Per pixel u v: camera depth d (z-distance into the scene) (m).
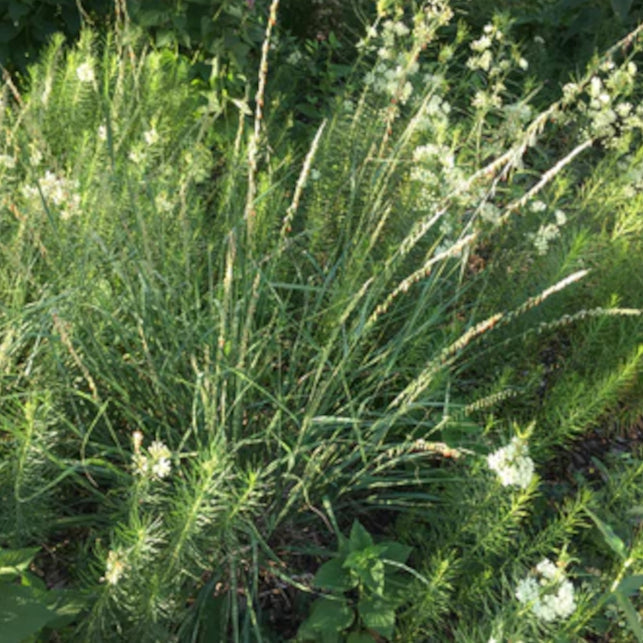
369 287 0.89
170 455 0.60
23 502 0.67
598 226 1.13
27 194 0.80
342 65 1.58
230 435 0.77
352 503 0.79
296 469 0.78
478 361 0.95
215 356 0.77
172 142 1.12
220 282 0.83
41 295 0.80
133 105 1.08
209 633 0.69
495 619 0.61
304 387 0.84
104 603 0.60
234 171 0.93
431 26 1.08
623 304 0.97
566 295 0.93
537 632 0.61
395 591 0.69
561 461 0.92
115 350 0.79
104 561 0.61
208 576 0.73
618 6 1.65
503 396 0.77
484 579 0.69
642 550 0.60
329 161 1.10
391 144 1.12
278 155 1.18
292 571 0.77
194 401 0.70
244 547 0.69
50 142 1.04
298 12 1.62
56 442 0.71
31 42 1.31
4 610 0.56
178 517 0.61
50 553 0.74
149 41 1.25
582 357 0.94
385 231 1.00
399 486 0.83
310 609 0.71
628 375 0.81
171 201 0.90
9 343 0.70
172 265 0.84
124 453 0.71
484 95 1.18
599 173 1.19
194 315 0.83
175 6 1.26
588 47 1.67
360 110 1.08
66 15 1.28
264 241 0.93
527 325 0.94
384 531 0.81
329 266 1.00
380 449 0.83
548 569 0.60
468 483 0.74
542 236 0.96
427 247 0.97
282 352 0.90
